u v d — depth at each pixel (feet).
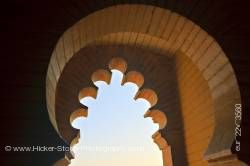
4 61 9.77
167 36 13.56
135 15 12.23
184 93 18.72
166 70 20.35
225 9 11.38
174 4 11.28
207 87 14.84
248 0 11.51
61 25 10.37
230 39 11.07
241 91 10.43
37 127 9.34
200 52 12.46
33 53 9.98
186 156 18.63
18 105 9.46
